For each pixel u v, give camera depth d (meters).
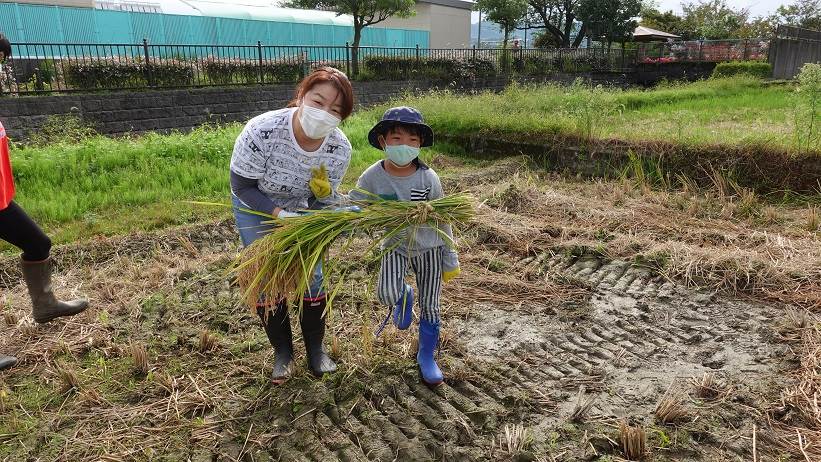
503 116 9.28
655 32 29.17
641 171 7.00
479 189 6.67
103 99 11.57
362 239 4.94
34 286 3.28
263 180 2.72
